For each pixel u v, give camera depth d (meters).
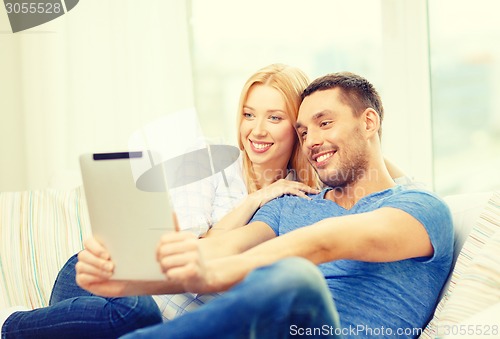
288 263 1.11
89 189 1.30
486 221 1.53
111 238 1.31
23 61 2.72
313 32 2.61
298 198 1.75
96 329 1.41
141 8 2.65
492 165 2.44
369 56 2.54
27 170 2.75
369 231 1.38
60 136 2.70
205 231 1.85
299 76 1.85
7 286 1.87
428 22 2.47
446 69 2.47
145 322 1.42
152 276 1.29
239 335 1.04
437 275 1.54
